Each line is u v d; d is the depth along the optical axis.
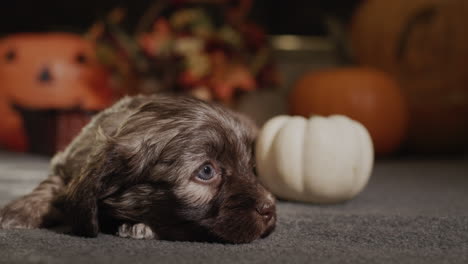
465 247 0.47
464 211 0.56
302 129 0.61
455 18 1.01
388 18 1.05
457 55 1.02
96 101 0.96
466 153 1.08
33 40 0.98
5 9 1.14
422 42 1.03
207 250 0.46
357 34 1.09
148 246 0.47
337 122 0.61
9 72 0.97
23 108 0.97
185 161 0.49
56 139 0.89
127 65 0.95
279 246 0.47
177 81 0.90
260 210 0.49
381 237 0.49
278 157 0.60
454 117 1.03
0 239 0.48
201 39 0.87
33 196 0.53
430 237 0.49
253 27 0.90
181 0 0.90
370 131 0.93
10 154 0.99
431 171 0.83
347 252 0.46
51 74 0.95
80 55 0.97
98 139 0.51
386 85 0.95
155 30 0.90
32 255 0.44
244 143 0.51
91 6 1.14
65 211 0.49
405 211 0.56
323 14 1.07
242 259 0.44
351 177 0.59
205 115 0.51
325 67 1.19
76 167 0.53
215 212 0.49
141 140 0.49
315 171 0.59
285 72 1.18
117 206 0.50
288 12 1.19
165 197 0.49
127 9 1.14
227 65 0.88
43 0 1.14
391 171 0.83
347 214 0.54
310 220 0.53
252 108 1.04
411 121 1.04
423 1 1.02
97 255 0.44
